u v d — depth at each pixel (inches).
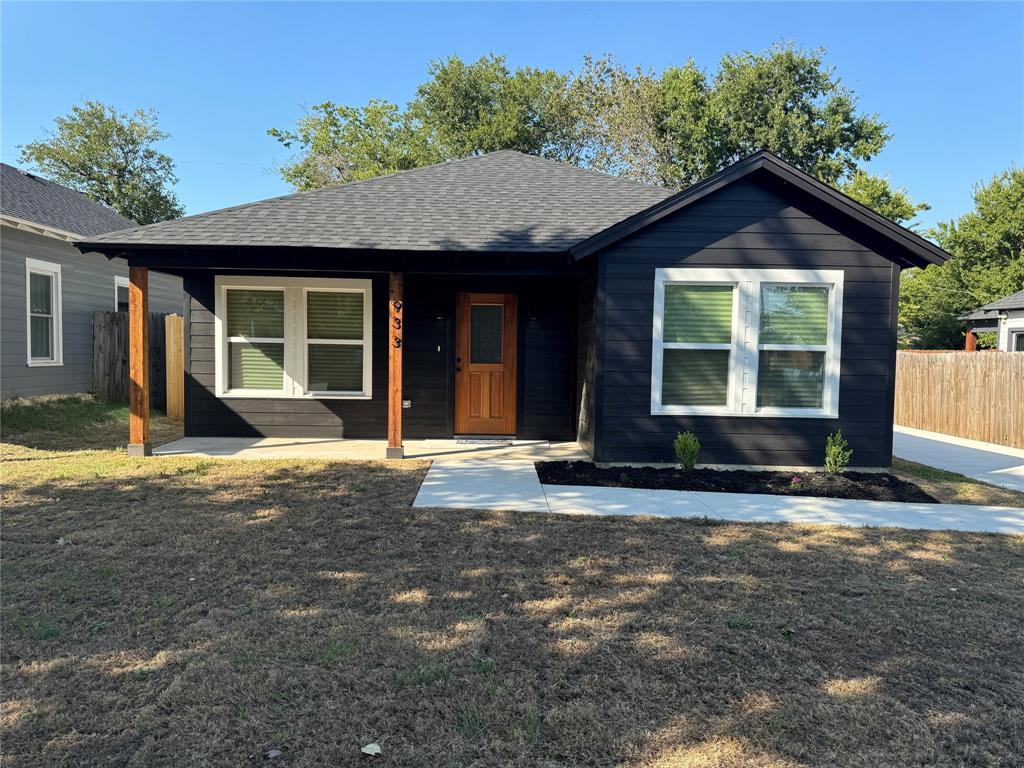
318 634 142.7
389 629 145.8
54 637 139.9
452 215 379.6
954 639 148.1
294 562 187.0
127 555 189.8
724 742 108.1
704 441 331.0
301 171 1462.8
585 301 387.9
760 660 136.3
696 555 201.9
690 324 331.3
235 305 411.8
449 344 414.9
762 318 331.3
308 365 415.8
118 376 551.5
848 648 142.6
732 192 325.1
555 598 165.6
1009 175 1149.1
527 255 332.5
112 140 1473.9
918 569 194.4
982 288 1122.7
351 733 108.4
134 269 334.0
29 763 99.8
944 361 540.4
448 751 104.3
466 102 1396.4
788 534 227.8
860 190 1206.3
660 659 135.3
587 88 1328.7
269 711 114.0
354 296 414.9
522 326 415.8
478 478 302.4
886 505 273.6
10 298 469.7
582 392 397.7
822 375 332.5
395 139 1476.4
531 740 107.3
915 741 109.8
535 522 234.1
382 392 415.8
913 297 1188.5
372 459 344.8
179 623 147.3
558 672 129.0
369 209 382.6
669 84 1291.8
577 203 408.2
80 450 362.9
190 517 229.5
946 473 345.1
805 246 325.4
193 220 353.1
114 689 120.4
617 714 115.4
